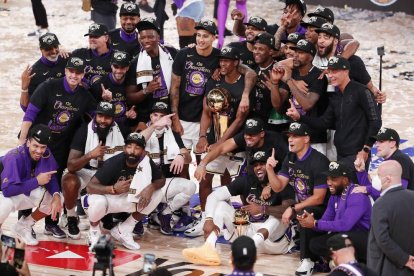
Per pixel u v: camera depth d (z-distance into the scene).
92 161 23.47
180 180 23.83
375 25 44.56
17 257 17.88
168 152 23.78
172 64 24.61
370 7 46.44
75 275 21.08
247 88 23.44
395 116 33.81
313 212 21.33
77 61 22.78
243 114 23.42
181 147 24.05
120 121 24.12
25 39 43.66
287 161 22.05
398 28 44.25
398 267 18.19
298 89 22.73
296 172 21.84
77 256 22.28
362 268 16.59
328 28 23.14
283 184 21.98
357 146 22.05
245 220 22.38
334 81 21.92
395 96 36.16
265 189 22.31
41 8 43.06
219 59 23.64
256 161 22.23
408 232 18.20
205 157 23.27
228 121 23.83
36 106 23.03
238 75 23.75
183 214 24.23
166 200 23.83
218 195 22.70
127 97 24.09
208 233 22.17
